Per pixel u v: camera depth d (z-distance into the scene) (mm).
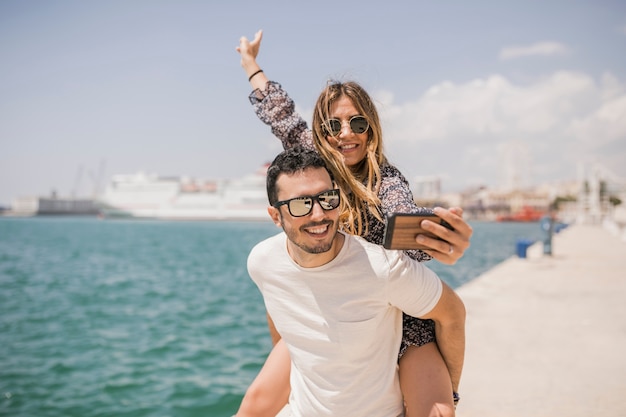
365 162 2518
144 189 159125
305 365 2164
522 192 190500
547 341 5914
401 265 2035
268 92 2877
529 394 4234
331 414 2141
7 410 5715
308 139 2750
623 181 98750
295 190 1961
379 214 2316
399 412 2232
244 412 2561
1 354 8188
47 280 19266
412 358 2246
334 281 2059
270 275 2170
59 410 5738
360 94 2445
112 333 9750
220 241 51062
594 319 7113
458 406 4004
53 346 8727
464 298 8820
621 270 13242
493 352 5469
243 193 147500
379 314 2074
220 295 14727
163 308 12625
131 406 5848
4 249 38344
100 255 32719
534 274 12422
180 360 7738
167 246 42562
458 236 1895
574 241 27000
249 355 7977
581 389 4340
